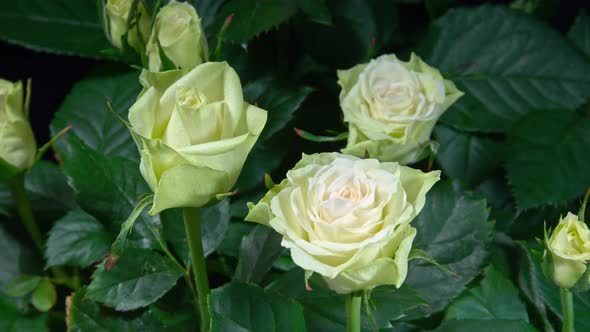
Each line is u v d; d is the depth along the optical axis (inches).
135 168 26.2
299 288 24.3
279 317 22.0
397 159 25.5
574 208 29.3
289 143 28.5
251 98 27.9
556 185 28.6
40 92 34.1
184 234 25.6
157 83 20.8
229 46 28.6
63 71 34.2
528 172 28.9
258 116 20.5
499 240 27.8
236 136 20.5
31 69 34.0
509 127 29.9
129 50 24.7
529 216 29.5
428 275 25.7
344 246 19.3
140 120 20.1
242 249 24.5
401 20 32.7
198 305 25.2
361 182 19.8
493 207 29.5
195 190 20.3
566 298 22.3
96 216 25.7
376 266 19.4
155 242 25.6
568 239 21.5
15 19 30.8
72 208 29.6
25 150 25.7
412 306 23.4
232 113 20.2
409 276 25.7
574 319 25.4
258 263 24.4
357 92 25.5
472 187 30.2
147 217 25.8
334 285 20.1
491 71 30.7
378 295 23.6
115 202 25.8
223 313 21.9
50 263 26.5
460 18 31.0
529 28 31.0
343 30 30.6
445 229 26.1
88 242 26.8
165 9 23.8
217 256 28.0
